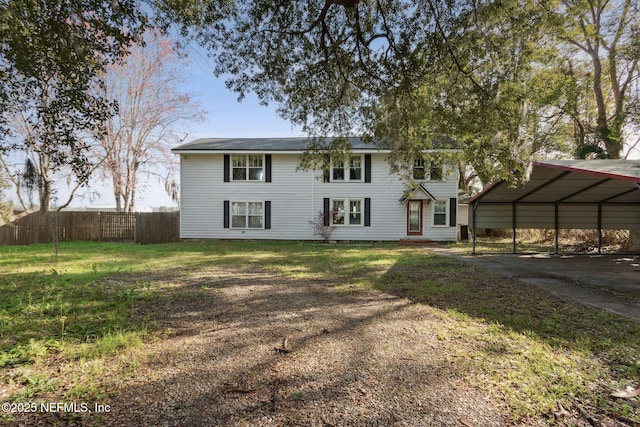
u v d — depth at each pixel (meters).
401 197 15.42
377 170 15.69
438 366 2.67
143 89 20.03
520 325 3.67
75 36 3.90
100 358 2.80
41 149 4.96
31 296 4.83
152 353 2.91
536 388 2.33
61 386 2.34
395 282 6.11
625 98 12.84
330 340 3.24
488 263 8.70
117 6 3.81
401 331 3.49
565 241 14.87
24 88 4.34
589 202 10.85
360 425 1.92
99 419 1.96
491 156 7.66
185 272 7.19
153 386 2.35
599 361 2.77
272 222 15.85
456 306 4.47
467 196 20.73
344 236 15.68
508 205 11.16
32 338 3.18
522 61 6.34
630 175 5.68
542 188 9.28
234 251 11.62
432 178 15.52
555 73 12.95
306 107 7.60
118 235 15.69
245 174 15.84
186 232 15.90
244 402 2.15
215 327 3.61
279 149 15.28
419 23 5.52
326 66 6.70
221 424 1.92
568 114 14.81
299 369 2.62
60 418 1.96
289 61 6.42
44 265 8.14
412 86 6.54
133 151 20.77
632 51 11.74
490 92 6.26
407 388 2.33
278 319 3.89
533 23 5.53
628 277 6.67
